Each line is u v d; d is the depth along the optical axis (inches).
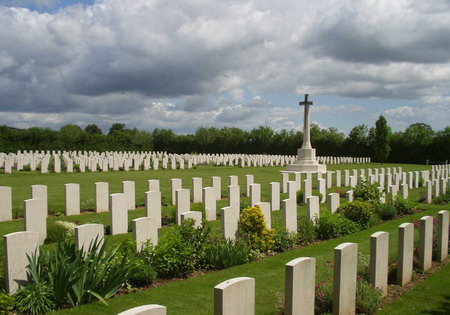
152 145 3097.9
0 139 2327.8
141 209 629.9
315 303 254.2
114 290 267.9
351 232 488.7
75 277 251.9
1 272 279.1
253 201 631.2
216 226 507.8
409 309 264.5
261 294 277.6
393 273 320.5
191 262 332.5
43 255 269.0
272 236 403.2
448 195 788.0
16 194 734.5
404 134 2524.6
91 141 2691.9
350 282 243.0
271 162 1857.8
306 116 1419.8
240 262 354.3
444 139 2306.8
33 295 241.1
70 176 1116.5
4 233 446.9
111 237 443.5
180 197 532.1
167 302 262.1
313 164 1397.6
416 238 438.0
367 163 2415.1
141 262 299.0
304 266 210.8
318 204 505.0
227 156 1955.0
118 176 1149.1
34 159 1264.8
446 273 342.0
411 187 1025.5
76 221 522.9
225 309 169.8
